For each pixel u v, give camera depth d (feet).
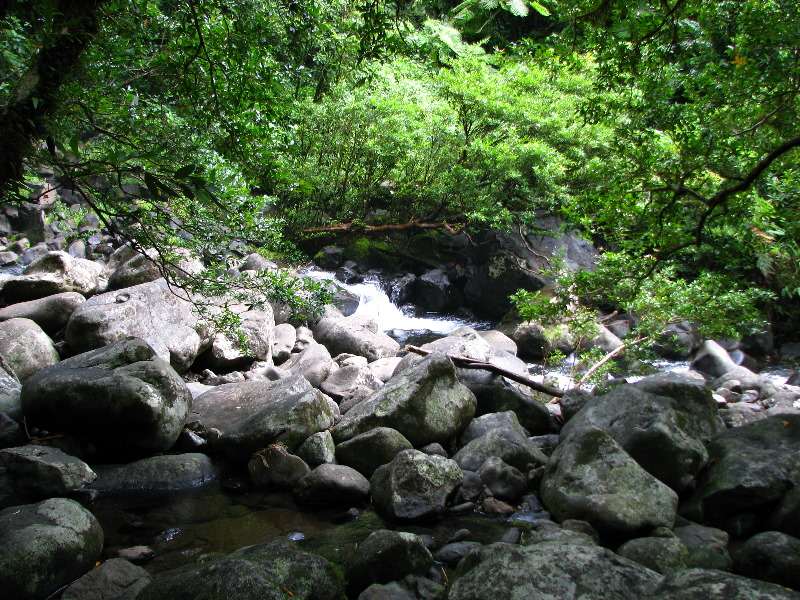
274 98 10.36
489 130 39.86
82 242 40.68
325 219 44.80
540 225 38.34
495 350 25.90
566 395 18.74
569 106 36.04
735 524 12.55
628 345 22.95
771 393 22.67
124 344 17.11
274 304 29.12
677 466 13.53
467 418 17.66
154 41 10.56
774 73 12.28
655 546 10.97
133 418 15.51
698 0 12.34
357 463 15.80
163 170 6.48
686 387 16.17
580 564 9.35
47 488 13.52
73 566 10.87
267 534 12.89
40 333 20.11
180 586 9.03
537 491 14.71
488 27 51.70
